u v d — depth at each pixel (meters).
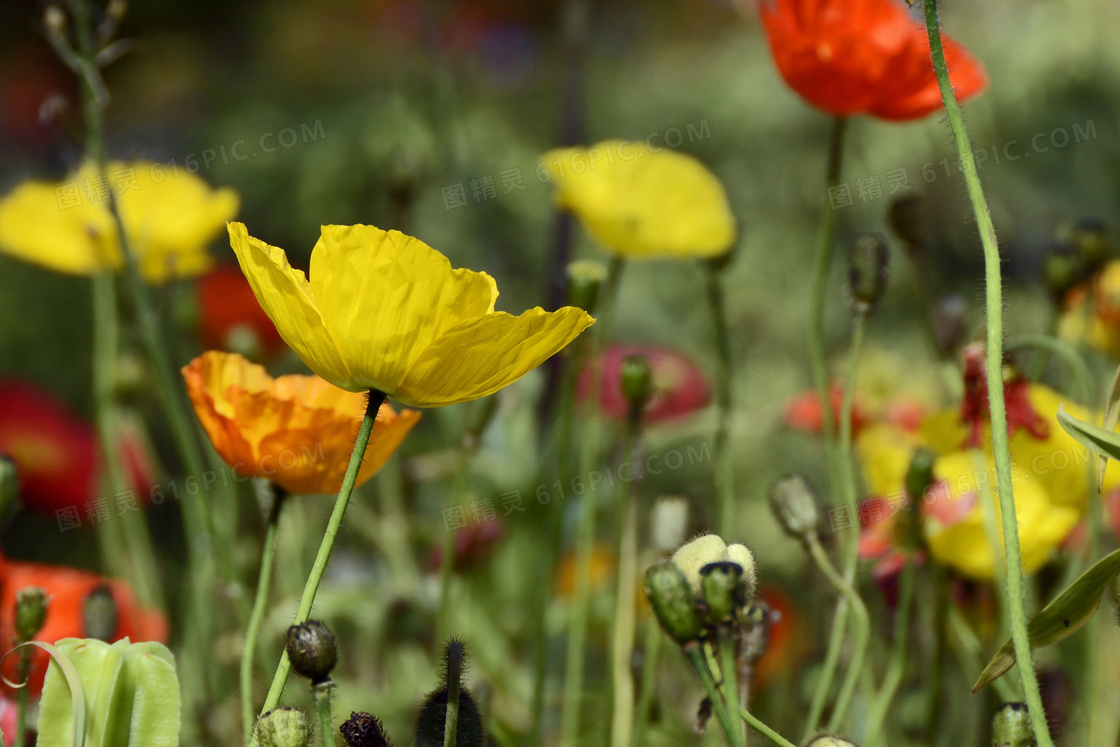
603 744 1.22
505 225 2.53
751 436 2.14
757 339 2.70
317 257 1.10
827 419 1.22
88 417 2.60
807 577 1.28
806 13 1.21
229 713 1.25
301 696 1.28
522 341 1.10
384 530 1.35
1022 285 2.32
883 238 1.20
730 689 1.10
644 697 1.20
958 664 1.29
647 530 1.41
